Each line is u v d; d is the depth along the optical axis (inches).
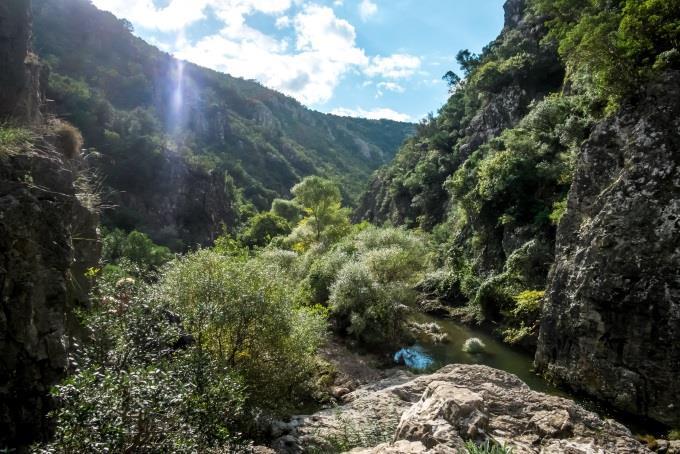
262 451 383.6
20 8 474.0
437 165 2485.2
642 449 235.9
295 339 554.3
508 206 1286.9
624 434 250.8
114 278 372.5
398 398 537.3
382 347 903.7
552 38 1806.1
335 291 971.9
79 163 541.0
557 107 1246.3
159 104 4648.1
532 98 1882.4
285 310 535.2
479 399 253.0
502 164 1270.9
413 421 246.4
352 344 901.8
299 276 1233.4
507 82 2103.8
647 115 647.1
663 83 639.1
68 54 3973.9
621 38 656.4
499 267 1263.5
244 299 509.0
